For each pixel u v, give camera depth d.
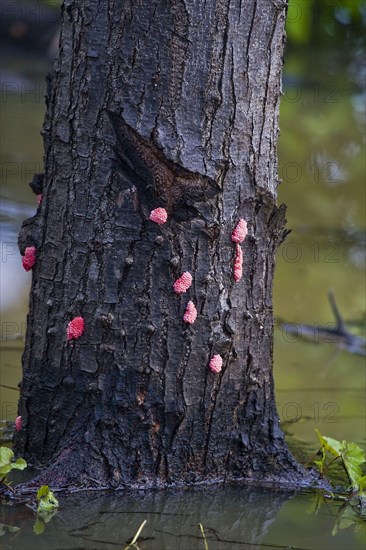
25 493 4.18
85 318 4.21
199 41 4.19
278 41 4.25
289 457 4.31
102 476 4.20
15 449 4.30
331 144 9.20
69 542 4.06
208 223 4.21
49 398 4.25
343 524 4.17
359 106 11.09
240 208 4.23
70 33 4.22
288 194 7.56
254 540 4.11
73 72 4.21
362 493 4.27
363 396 4.78
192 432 4.23
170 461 4.23
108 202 4.20
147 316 4.20
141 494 4.20
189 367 4.21
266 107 4.25
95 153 4.20
